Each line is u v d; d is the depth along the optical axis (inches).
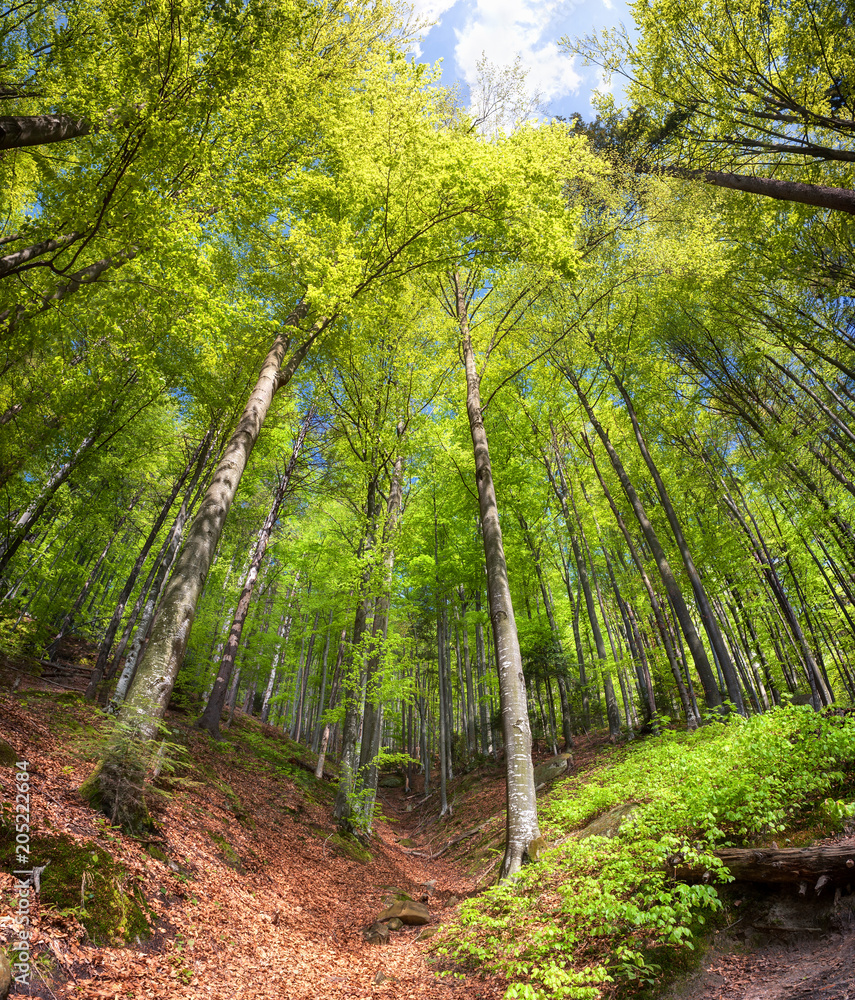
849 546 514.0
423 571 869.8
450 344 548.4
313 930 267.6
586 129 541.0
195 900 214.7
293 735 1169.4
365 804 535.5
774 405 564.1
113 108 231.6
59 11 285.1
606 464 799.7
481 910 270.4
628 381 617.3
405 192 366.6
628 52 388.5
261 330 388.2
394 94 347.9
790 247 423.2
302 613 988.6
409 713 1517.0
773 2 322.3
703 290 504.4
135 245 249.8
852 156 326.6
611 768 459.5
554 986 171.3
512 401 738.2
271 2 257.0
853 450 470.0
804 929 172.4
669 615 762.8
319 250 358.6
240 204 313.9
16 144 239.6
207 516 294.7
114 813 216.2
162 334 319.9
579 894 214.1
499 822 597.6
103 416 455.8
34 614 689.0
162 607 263.9
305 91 335.6
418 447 635.5
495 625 362.3
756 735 258.8
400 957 257.6
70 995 130.3
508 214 378.6
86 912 159.3
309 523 951.0
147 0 223.6
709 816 216.1
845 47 314.8
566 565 920.3
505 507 806.5
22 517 534.3
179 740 444.1
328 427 714.8
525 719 332.5
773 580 576.4
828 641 656.4
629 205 525.0
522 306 575.2
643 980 171.3
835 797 209.6
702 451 635.5
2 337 265.7
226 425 549.0
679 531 556.7
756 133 384.2
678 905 180.1
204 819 308.2
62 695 406.6
